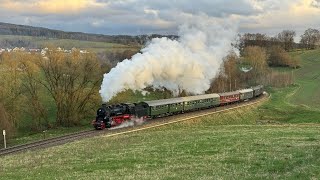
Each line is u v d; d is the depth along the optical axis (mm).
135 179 24078
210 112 78750
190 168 27406
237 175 24328
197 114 75062
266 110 94062
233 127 60031
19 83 76875
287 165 26469
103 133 53969
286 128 56188
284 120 81312
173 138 46000
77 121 79688
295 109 96000
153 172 26297
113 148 39750
